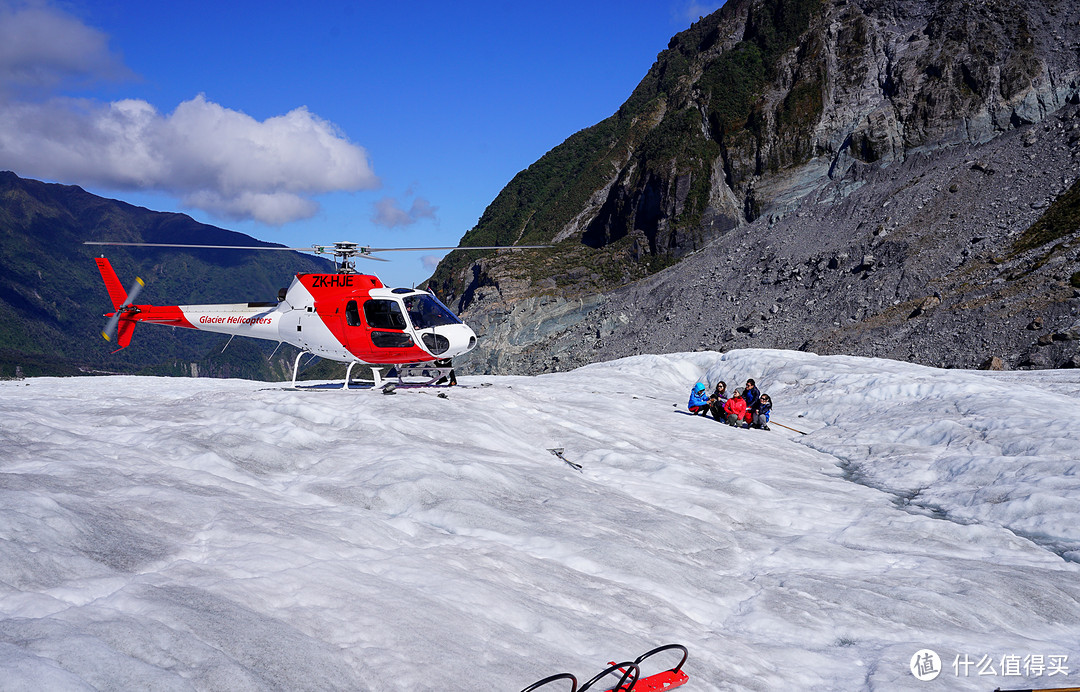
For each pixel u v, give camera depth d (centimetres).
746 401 1658
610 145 10750
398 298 1483
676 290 6831
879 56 7600
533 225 10206
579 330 7175
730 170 7844
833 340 4816
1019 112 6091
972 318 4234
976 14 6869
